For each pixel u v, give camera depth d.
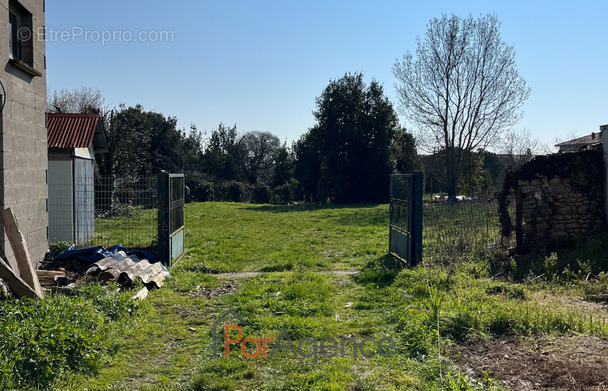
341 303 8.09
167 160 46.38
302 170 46.66
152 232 14.95
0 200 8.30
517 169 12.27
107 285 7.92
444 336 6.03
